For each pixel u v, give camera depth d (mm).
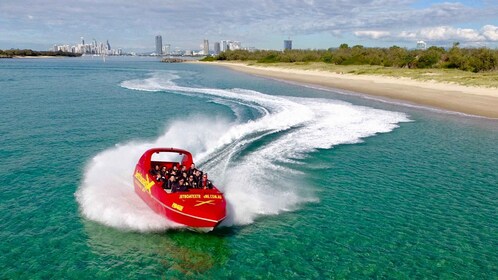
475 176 19156
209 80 70062
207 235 12688
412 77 64062
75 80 64500
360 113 35125
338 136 26312
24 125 27312
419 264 11547
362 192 16812
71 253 11477
